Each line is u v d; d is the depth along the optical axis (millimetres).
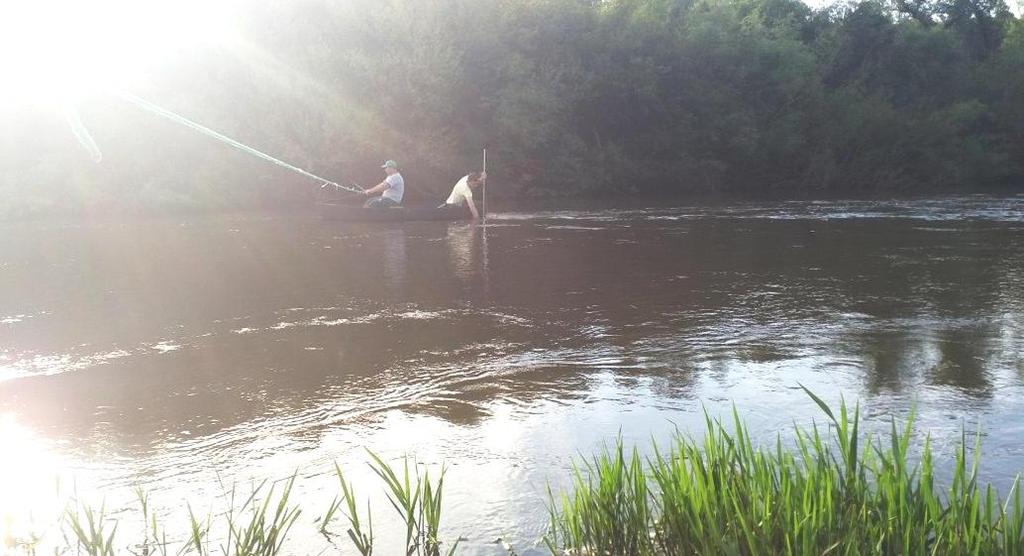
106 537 3256
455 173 29266
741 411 4574
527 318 7273
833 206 22188
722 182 35219
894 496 2668
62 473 3922
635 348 6098
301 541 3215
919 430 4164
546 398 4930
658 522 3047
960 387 4926
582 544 3023
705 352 5938
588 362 5730
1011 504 3262
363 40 29125
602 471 3223
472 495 3590
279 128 27000
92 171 24531
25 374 5734
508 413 4664
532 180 31125
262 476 3848
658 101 33500
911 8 47219
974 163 38062
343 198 20047
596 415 4586
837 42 40688
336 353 6141
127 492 3695
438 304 8016
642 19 34344
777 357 5742
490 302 8070
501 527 3307
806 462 2877
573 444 4148
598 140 32938
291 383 5367
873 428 4215
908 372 5277
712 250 12070
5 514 3477
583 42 32531
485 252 12070
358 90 28062
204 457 4098
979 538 2463
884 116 36375
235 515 3439
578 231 15266
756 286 8766
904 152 36438
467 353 6059
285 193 26859
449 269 10359
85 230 17453
